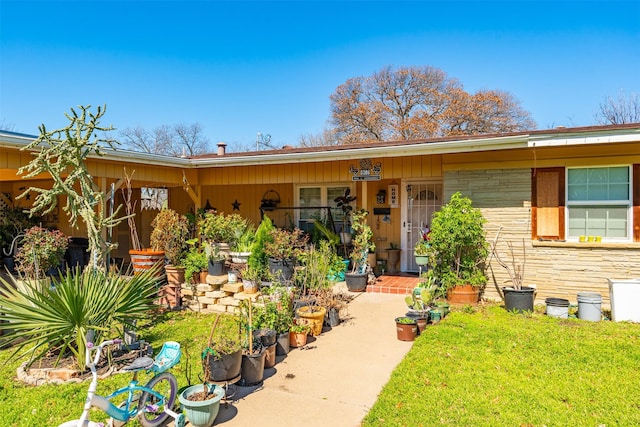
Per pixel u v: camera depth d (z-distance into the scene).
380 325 6.34
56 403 3.78
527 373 4.30
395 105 29.44
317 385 4.23
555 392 3.86
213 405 3.33
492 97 27.70
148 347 5.11
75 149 5.37
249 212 12.30
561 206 7.27
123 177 8.60
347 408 3.73
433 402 3.71
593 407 3.57
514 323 6.07
